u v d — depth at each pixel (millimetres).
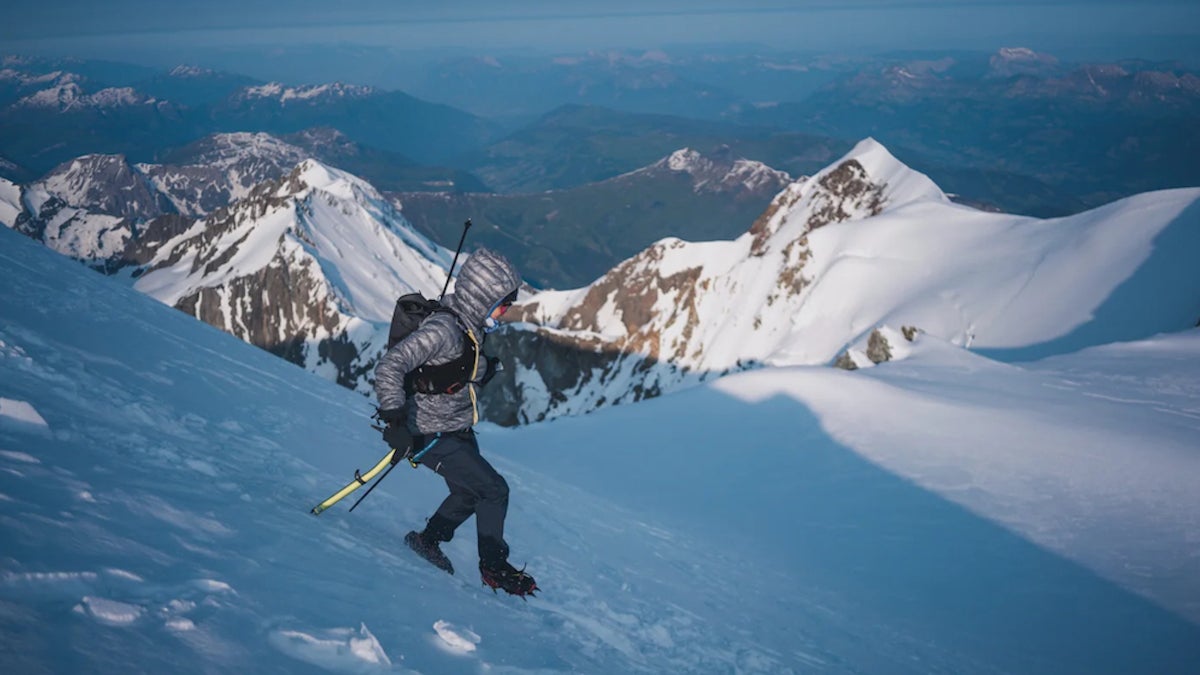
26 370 5805
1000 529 14203
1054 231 84062
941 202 115375
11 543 2486
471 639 3443
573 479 21688
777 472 19531
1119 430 18266
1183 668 9164
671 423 24953
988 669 9273
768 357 105750
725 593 9766
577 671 3703
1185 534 12930
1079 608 11125
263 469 6047
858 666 7914
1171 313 58375
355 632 2896
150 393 7113
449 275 5043
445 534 5391
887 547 14312
